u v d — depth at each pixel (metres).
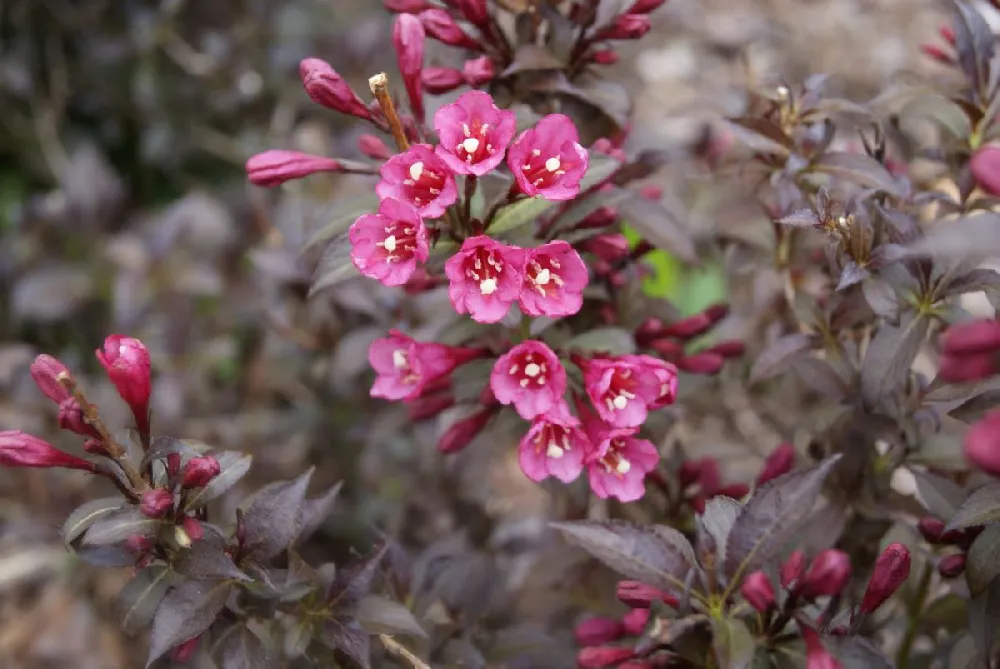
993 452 0.57
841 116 0.75
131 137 1.40
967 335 0.59
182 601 0.64
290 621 0.69
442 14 0.71
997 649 0.68
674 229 0.74
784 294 0.81
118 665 0.94
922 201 0.72
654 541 0.64
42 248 1.08
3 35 1.33
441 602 0.80
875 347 0.68
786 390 0.84
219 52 1.22
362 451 0.96
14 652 0.93
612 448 0.66
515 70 0.70
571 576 0.81
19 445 0.63
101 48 1.30
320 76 0.66
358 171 0.69
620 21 0.71
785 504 0.62
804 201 0.72
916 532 0.73
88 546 0.65
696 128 1.08
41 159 1.34
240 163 1.27
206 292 1.01
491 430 0.74
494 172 0.65
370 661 0.71
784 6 1.51
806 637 0.61
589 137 0.73
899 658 0.75
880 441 0.78
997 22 0.89
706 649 0.64
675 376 0.66
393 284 0.63
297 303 0.93
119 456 0.63
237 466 0.65
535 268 0.64
